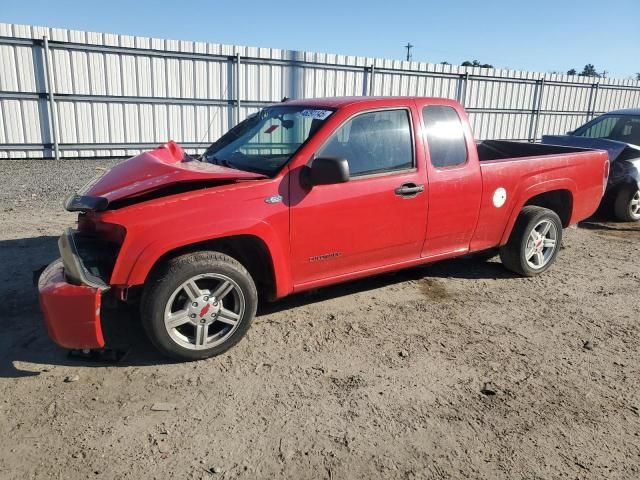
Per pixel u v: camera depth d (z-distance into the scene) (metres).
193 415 3.24
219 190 3.77
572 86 21.67
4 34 12.44
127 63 13.91
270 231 3.92
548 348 4.23
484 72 19.27
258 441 3.02
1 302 4.69
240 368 3.79
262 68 15.57
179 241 3.60
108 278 3.55
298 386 3.58
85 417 3.19
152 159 4.10
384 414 3.30
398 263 4.75
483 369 3.88
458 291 5.37
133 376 3.64
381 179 4.40
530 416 3.33
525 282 5.70
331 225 4.20
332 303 4.96
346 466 2.85
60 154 13.73
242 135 4.90
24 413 3.20
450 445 3.04
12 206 8.38
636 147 8.51
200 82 14.93
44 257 5.87
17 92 12.93
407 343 4.23
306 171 4.05
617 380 3.78
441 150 4.79
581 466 2.90
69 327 3.47
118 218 3.50
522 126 21.00
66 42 13.06
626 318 4.86
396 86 17.75
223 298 3.88
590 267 6.31
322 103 4.57
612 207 8.64
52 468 2.77
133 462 2.83
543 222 5.70
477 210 5.08
